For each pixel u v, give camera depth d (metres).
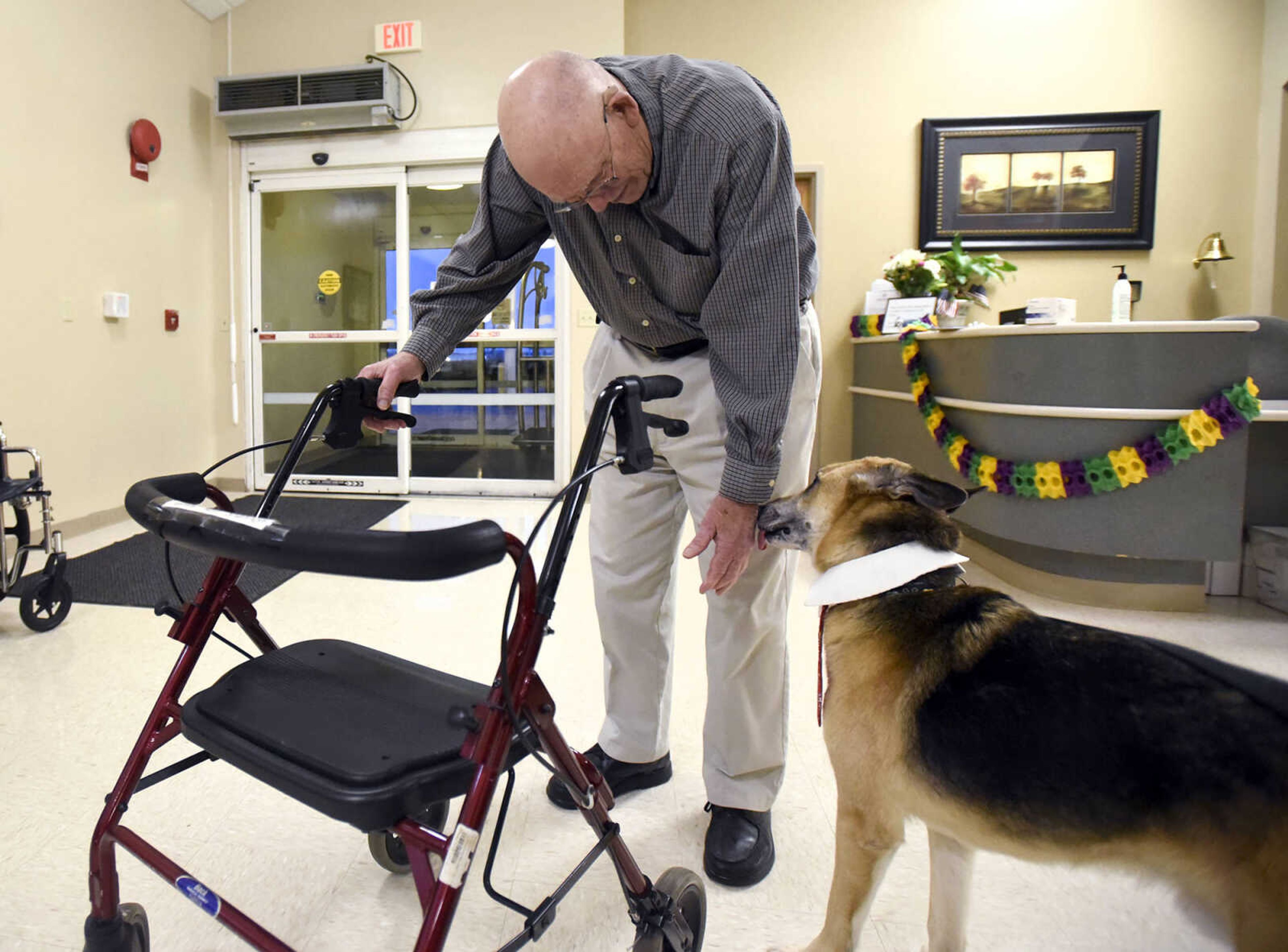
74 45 4.00
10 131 3.64
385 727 0.94
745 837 1.43
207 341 5.15
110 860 1.03
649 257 1.27
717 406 1.40
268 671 1.09
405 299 5.13
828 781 1.76
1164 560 3.02
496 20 4.82
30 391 3.77
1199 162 5.09
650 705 1.64
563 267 4.96
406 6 4.88
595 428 0.96
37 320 3.80
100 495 4.22
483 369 5.14
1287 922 0.77
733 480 1.22
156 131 4.50
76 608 2.81
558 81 1.07
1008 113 5.19
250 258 5.19
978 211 5.22
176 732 1.05
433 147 4.93
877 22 5.24
